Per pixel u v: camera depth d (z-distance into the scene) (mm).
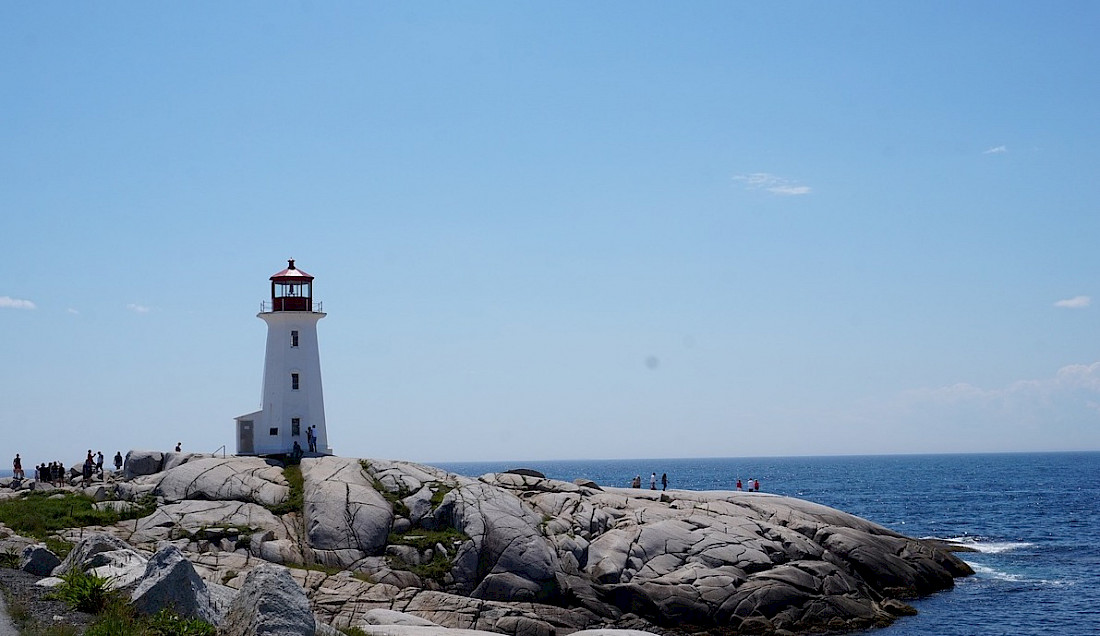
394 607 41281
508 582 44844
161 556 24719
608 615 45219
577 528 50781
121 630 21734
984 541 82750
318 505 47438
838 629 47406
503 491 51531
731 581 47688
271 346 62438
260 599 21922
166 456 56469
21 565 30016
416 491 50156
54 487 54125
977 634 47188
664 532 50500
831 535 55594
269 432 61531
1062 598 55156
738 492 63750
